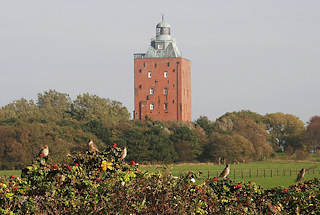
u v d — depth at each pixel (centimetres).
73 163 3331
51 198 3020
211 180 3772
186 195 3269
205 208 3466
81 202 3033
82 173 3175
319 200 4091
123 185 3127
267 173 16238
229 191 3869
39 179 3112
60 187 3088
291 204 4053
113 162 3331
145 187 3123
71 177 3109
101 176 3228
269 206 3775
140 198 3081
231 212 3631
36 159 3256
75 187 3098
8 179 3180
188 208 3212
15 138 19325
